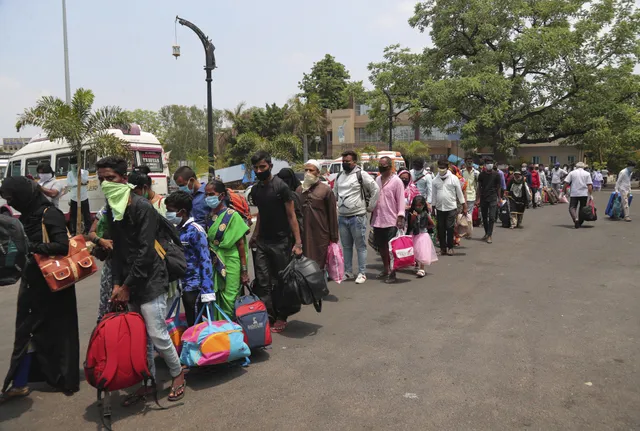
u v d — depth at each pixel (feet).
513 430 10.79
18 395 13.23
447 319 18.66
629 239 36.96
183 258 13.35
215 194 15.71
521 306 20.01
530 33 98.12
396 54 114.73
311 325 18.61
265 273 18.04
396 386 13.10
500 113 95.86
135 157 46.88
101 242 13.66
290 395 12.80
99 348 11.30
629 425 10.89
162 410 12.28
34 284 13.00
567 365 14.10
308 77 213.87
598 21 104.63
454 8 102.63
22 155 52.16
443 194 31.42
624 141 107.65
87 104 39.50
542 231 42.86
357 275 26.03
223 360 13.65
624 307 19.47
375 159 92.73
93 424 11.81
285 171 22.47
